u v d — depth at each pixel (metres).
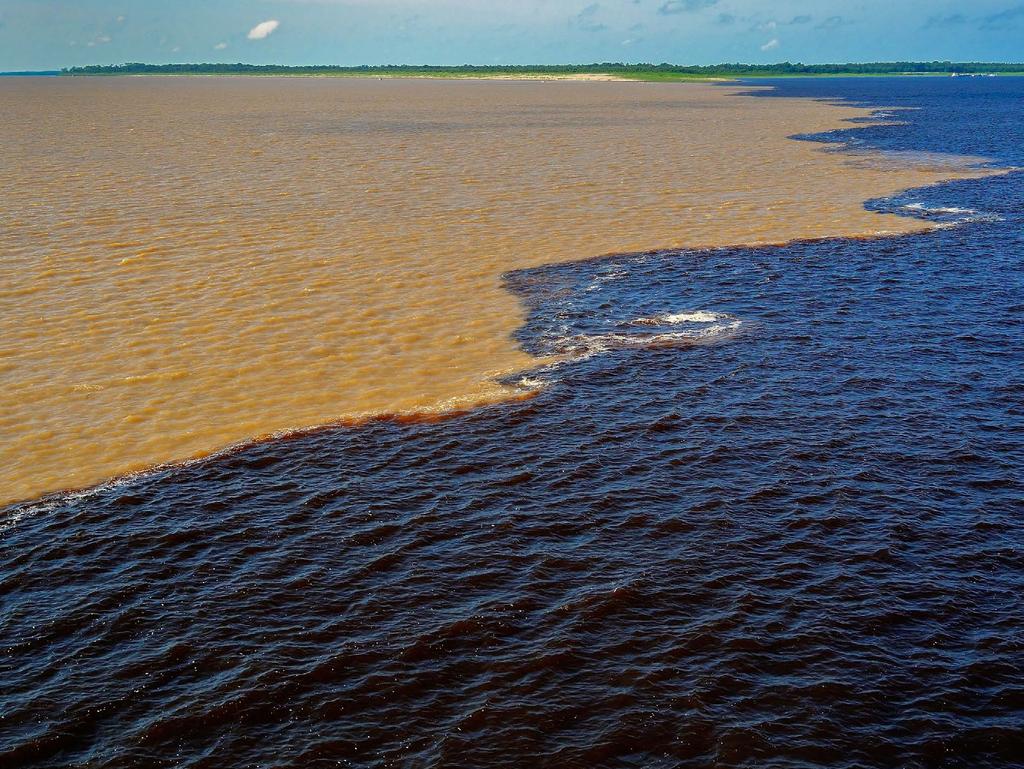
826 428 21.72
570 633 14.49
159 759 12.23
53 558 16.72
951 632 14.61
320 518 17.92
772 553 16.66
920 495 18.69
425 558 16.53
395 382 24.62
